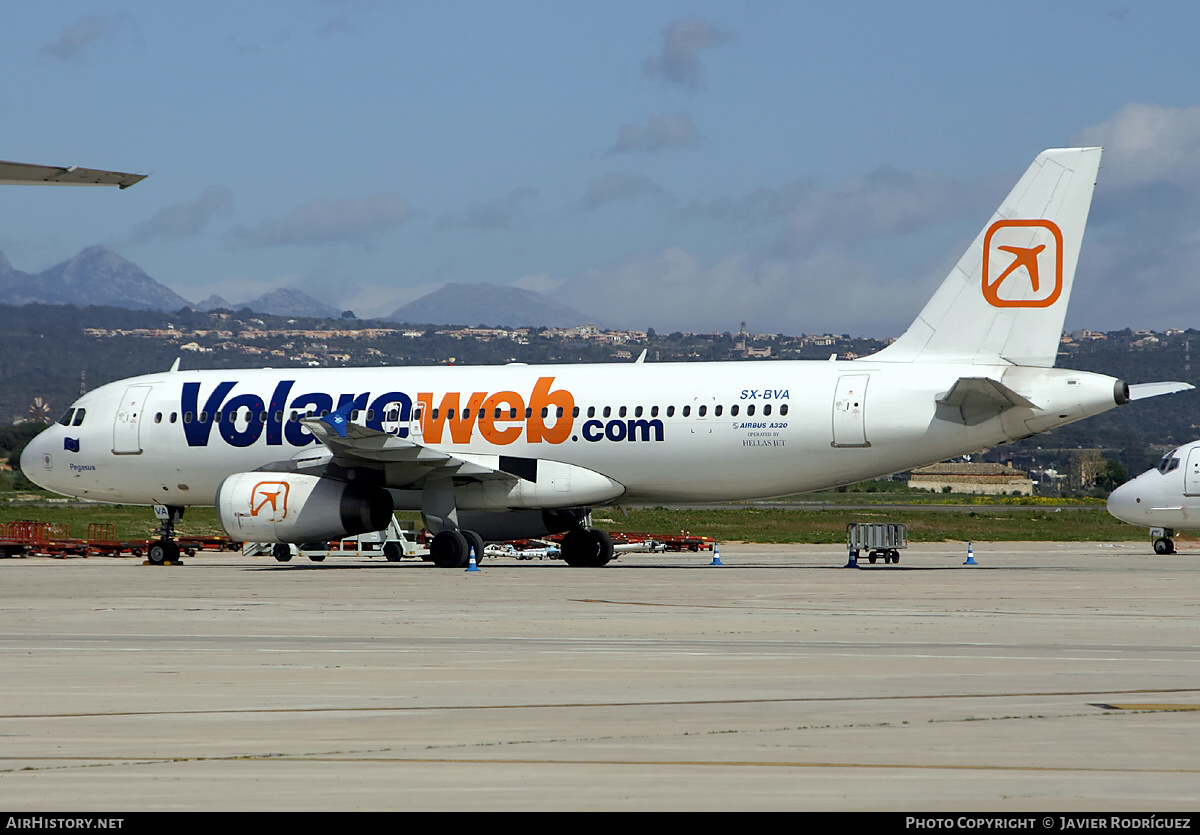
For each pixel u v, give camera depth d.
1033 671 45.38
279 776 29.31
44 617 67.00
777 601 76.12
